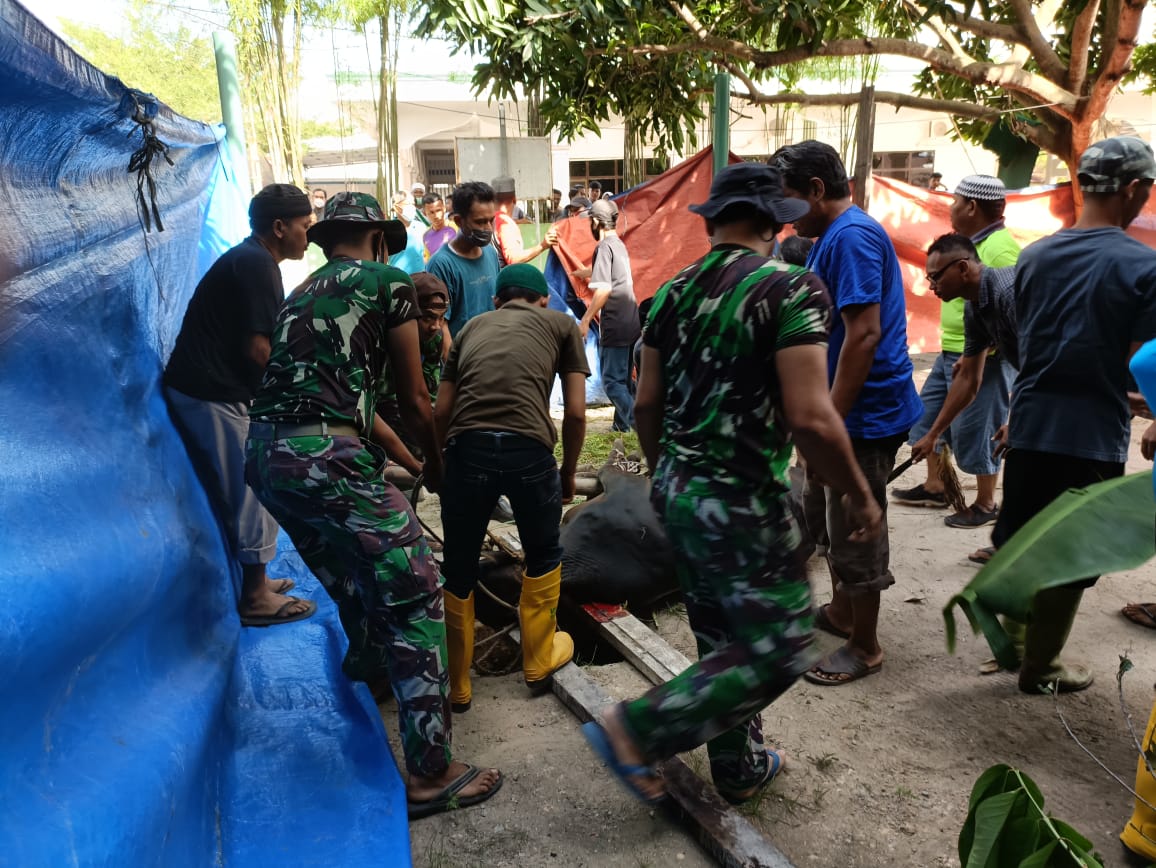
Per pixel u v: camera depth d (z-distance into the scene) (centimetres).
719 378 211
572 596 383
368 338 260
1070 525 146
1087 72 909
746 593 208
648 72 952
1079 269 283
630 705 210
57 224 249
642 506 399
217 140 530
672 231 802
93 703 198
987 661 345
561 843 248
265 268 339
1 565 165
